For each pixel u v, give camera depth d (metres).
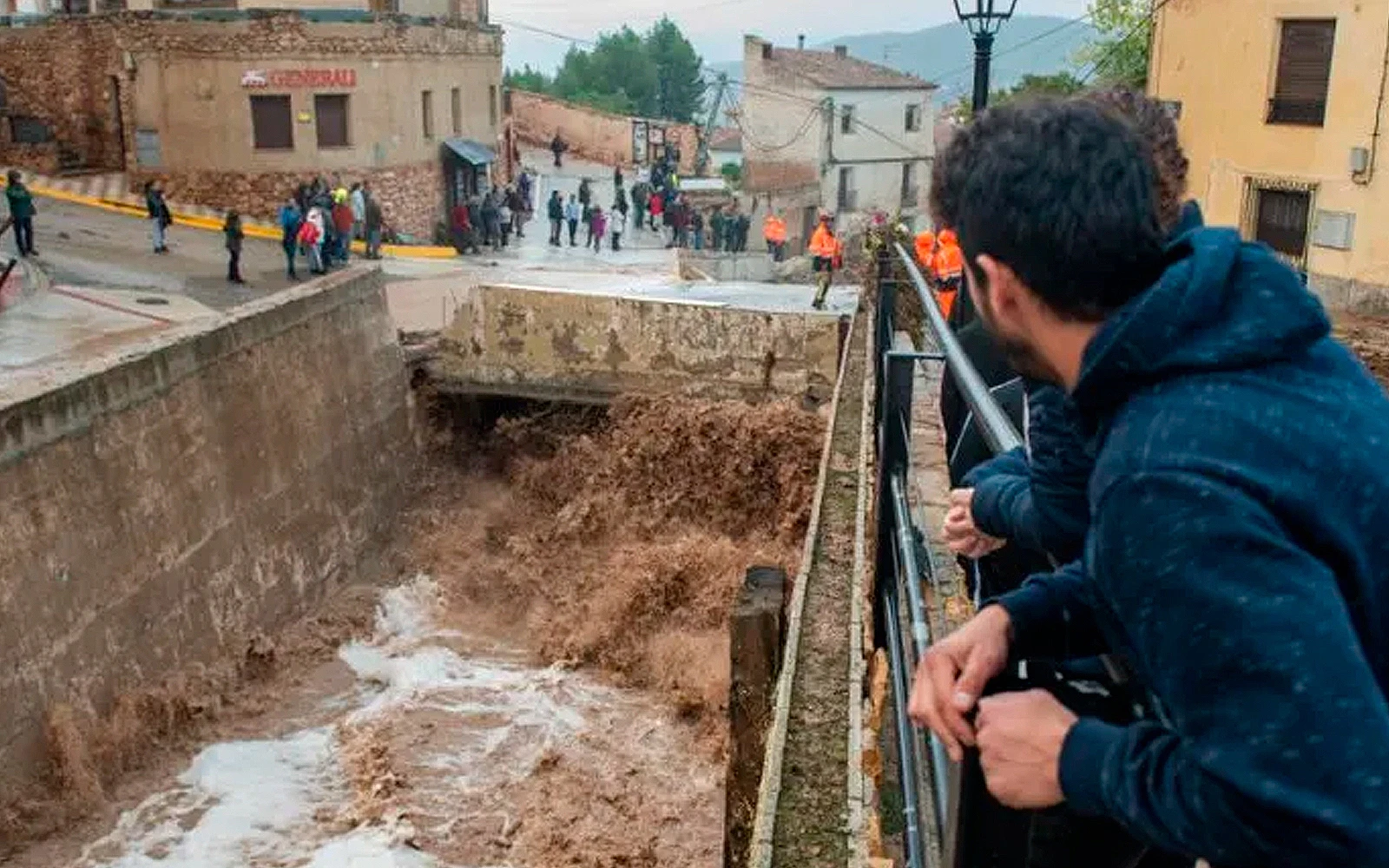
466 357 21.89
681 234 40.53
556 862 12.25
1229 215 23.12
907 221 50.34
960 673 1.85
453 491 21.88
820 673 4.94
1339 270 20.94
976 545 2.67
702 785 13.78
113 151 33.53
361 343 20.22
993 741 1.52
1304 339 1.35
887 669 4.70
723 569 17.52
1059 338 1.51
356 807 13.01
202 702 14.51
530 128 57.84
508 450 21.97
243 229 30.67
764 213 48.06
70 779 12.45
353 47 31.78
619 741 14.66
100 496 13.43
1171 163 2.09
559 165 51.97
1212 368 1.33
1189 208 2.03
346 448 19.39
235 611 15.94
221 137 31.66
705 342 20.45
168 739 14.05
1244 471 1.26
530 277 29.52
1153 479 1.28
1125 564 1.30
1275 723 1.17
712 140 67.00
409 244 33.66
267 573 16.78
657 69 101.31
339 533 18.88
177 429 14.93
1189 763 1.25
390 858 12.18
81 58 33.09
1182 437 1.30
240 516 16.22
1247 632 1.19
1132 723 1.48
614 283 28.00
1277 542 1.21
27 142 33.88
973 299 1.63
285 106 31.69
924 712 1.84
